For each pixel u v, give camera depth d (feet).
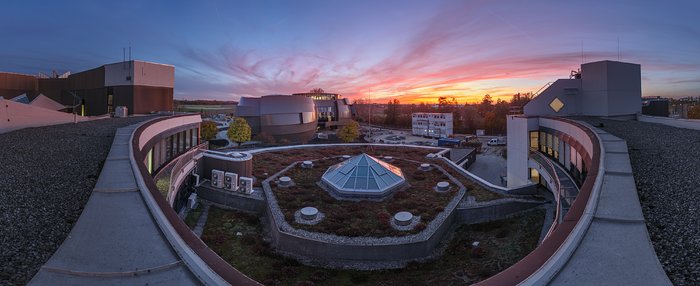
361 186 85.81
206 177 98.48
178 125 94.12
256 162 118.83
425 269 58.18
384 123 468.34
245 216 79.97
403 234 64.49
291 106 266.77
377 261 60.64
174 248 27.99
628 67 111.96
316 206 78.48
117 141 57.93
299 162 119.03
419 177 100.32
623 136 71.67
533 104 116.67
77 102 230.89
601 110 110.11
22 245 28.50
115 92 204.03
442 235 69.67
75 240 28.89
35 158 51.93
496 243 66.74
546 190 91.30
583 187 40.29
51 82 244.01
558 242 29.12
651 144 62.75
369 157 95.81
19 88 234.17
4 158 51.26
